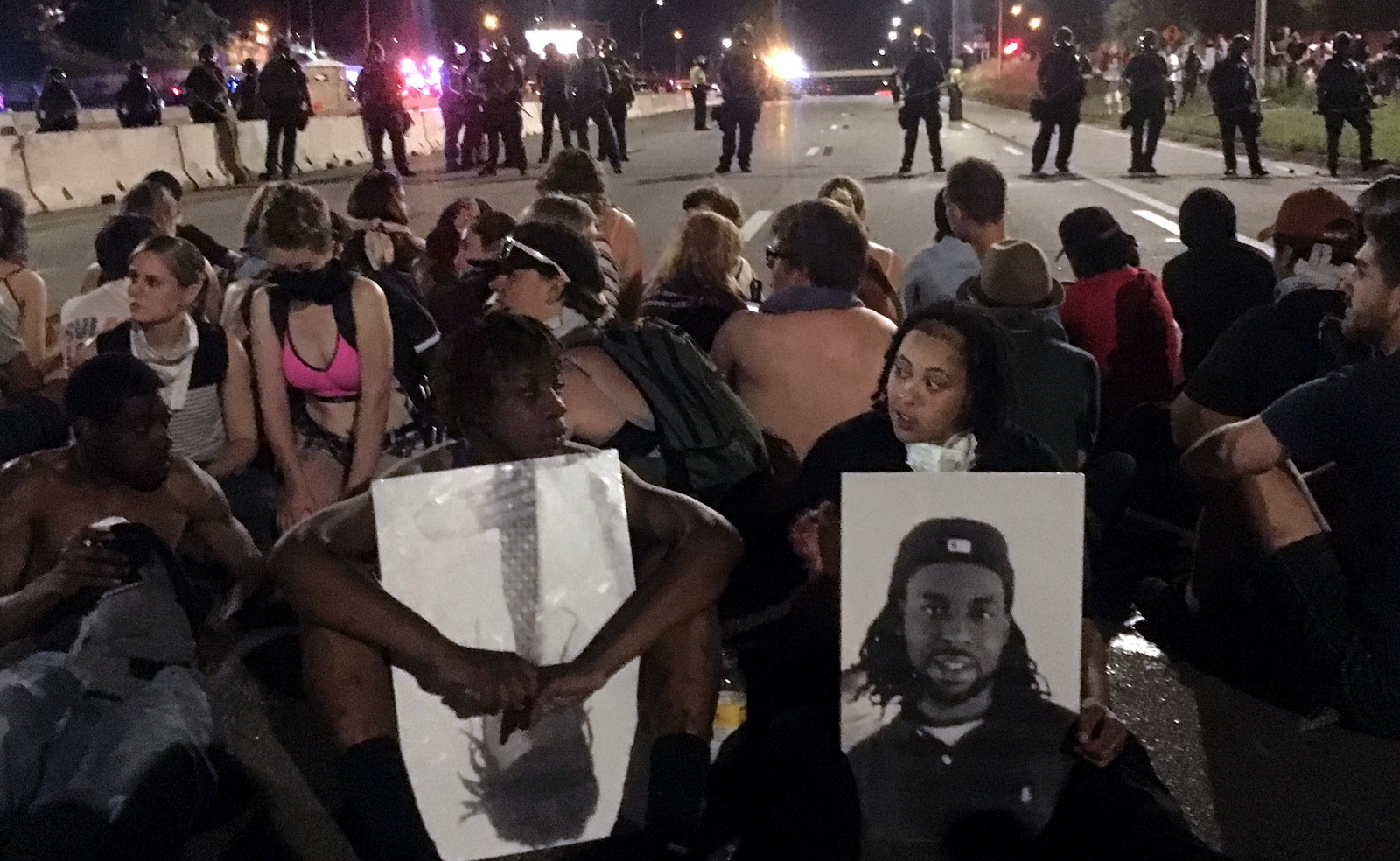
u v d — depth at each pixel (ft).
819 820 10.15
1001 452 10.82
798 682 12.00
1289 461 11.57
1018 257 13.89
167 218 19.17
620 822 10.26
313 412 15.14
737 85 63.62
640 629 9.78
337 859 10.07
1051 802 10.11
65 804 9.34
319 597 9.53
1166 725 11.90
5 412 14.33
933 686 10.07
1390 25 158.51
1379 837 10.25
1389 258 10.52
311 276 14.52
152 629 10.32
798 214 14.32
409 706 9.87
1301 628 11.45
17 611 10.30
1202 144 79.66
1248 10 171.53
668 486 13.37
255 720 12.09
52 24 177.06
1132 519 16.72
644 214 48.26
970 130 98.99
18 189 55.21
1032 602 10.01
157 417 11.35
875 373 14.19
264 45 205.87
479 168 71.26
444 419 10.24
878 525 10.00
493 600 9.89
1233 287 17.98
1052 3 226.58
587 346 13.38
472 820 9.93
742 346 14.42
